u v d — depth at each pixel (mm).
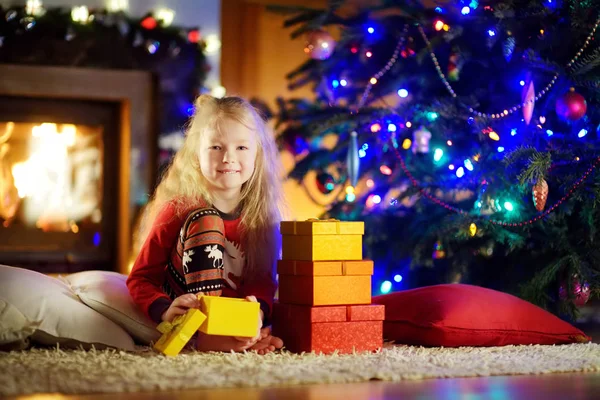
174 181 2580
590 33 3127
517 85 3340
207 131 2516
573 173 3094
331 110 3859
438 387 1856
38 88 4988
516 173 3166
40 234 5125
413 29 3699
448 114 3402
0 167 5086
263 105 4145
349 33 3807
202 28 5238
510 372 2088
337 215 3812
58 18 4965
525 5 3254
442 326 2566
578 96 2932
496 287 3566
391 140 3646
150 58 5152
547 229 3260
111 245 5215
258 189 2598
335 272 2400
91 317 2381
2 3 4930
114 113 5242
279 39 5422
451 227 3344
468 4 3328
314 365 2064
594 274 3037
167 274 2521
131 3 5160
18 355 2195
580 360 2250
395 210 3814
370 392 1777
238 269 2547
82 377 1835
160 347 2238
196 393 1746
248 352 2312
